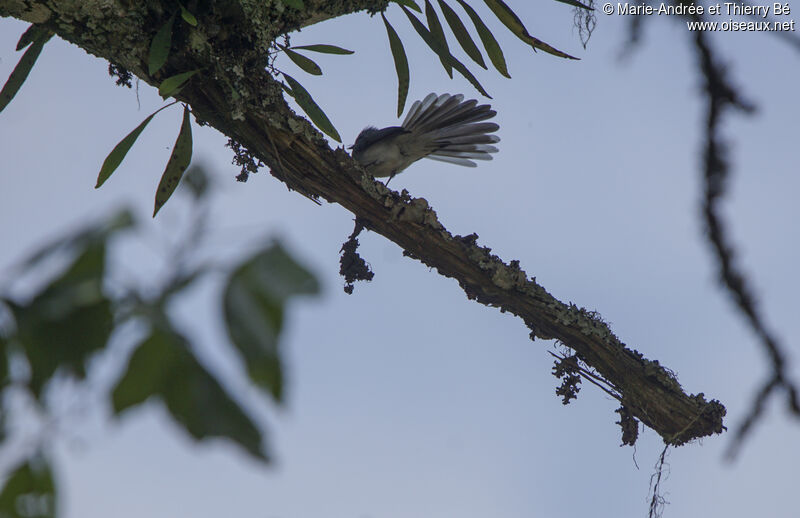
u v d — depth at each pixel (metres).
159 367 1.72
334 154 7.79
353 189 7.85
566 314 8.55
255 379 1.64
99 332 1.71
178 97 7.43
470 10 8.35
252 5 7.44
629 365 8.61
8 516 1.80
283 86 7.91
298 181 7.78
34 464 1.80
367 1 8.42
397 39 8.74
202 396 1.72
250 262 1.68
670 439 8.57
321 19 8.32
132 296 1.72
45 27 7.15
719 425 8.55
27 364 1.74
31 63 8.02
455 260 8.24
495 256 8.44
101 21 7.04
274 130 7.53
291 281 1.66
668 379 8.62
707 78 2.79
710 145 2.80
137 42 7.16
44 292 1.72
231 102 7.37
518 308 8.46
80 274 1.69
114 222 1.68
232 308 1.65
